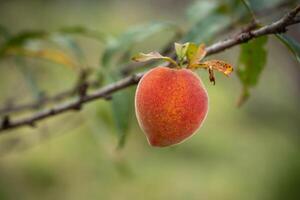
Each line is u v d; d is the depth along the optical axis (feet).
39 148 26.43
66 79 23.38
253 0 13.85
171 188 28.37
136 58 8.26
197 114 8.09
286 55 28.22
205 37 12.71
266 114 31.73
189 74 8.29
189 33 12.82
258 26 9.71
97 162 25.73
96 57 25.13
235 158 30.25
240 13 13.67
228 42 9.00
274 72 29.94
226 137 30.81
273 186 28.45
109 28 28.68
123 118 10.97
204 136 30.60
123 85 10.25
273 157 29.94
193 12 14.84
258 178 29.45
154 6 30.83
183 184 28.89
